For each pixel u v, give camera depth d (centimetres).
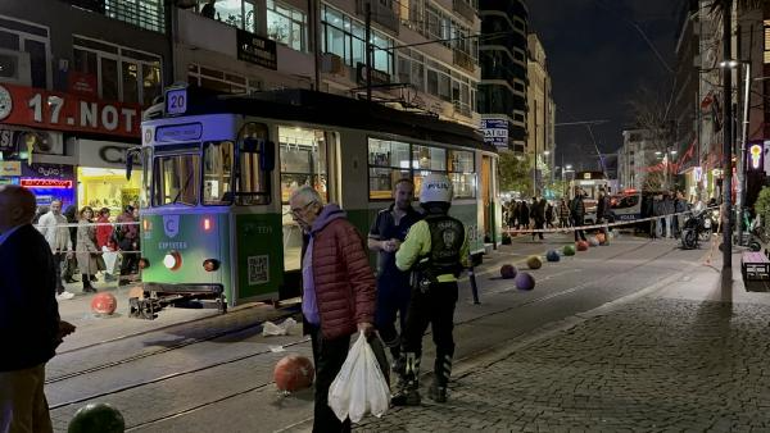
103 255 1602
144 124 1065
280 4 2777
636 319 978
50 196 1733
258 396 679
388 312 657
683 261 1836
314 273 464
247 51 2522
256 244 1022
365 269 459
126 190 1966
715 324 923
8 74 1670
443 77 4547
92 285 1576
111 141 1895
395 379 703
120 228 1634
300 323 1070
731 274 1464
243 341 955
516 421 553
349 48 3303
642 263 1812
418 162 1500
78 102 1795
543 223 2938
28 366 396
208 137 998
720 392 616
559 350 798
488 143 2012
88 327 1077
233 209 984
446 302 602
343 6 3197
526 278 1361
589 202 3978
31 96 1670
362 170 1273
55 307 414
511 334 940
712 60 4728
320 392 466
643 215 3133
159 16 2169
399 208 671
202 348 916
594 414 563
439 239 597
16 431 395
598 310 1071
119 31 1995
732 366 705
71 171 1794
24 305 389
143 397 691
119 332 1034
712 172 4216
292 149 1110
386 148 1362
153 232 1037
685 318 973
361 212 1263
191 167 1016
